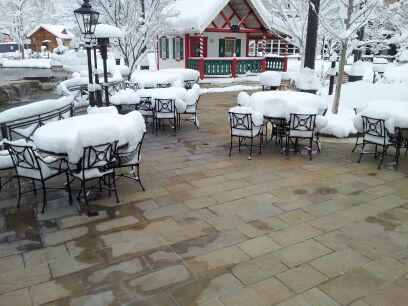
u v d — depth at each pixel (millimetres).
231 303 3035
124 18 13695
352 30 8648
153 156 6965
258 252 3771
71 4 15133
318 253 3773
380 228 4305
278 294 3150
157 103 8383
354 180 5820
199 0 20328
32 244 3879
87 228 4219
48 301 3049
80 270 3451
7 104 13656
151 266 3520
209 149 7445
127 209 4715
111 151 4641
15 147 4410
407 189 5465
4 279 3318
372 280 3354
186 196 5141
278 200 5043
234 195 5191
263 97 7402
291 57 35094
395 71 17953
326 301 3074
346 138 8336
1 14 38094
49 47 49531
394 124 6152
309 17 8984
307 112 6668
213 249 3818
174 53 22656
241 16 21859
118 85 11922
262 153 7230
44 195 4559
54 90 16891
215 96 15102
